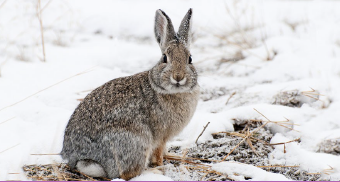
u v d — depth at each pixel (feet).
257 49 59.93
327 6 76.18
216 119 42.06
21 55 54.95
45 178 32.94
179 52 33.50
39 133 39.27
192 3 80.48
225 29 68.13
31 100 44.80
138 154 33.37
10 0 71.67
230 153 37.68
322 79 49.14
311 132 39.99
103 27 69.10
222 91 49.78
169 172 34.71
